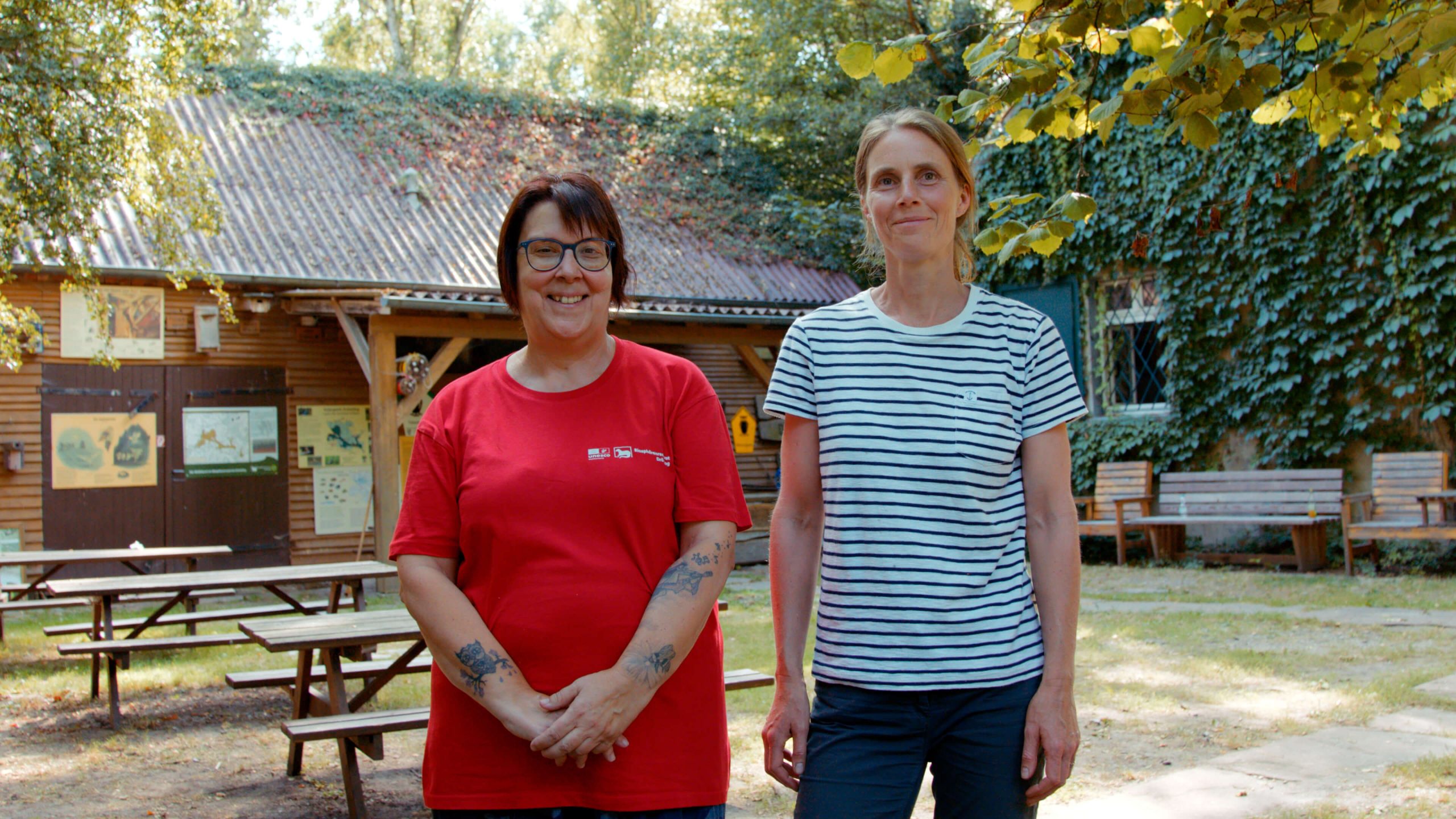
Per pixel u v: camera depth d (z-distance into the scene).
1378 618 7.84
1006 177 13.83
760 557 14.22
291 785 4.73
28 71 7.22
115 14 7.72
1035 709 2.15
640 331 13.09
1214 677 6.12
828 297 15.67
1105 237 13.02
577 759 2.09
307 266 12.38
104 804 4.46
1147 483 12.48
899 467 2.22
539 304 2.32
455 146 15.89
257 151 14.16
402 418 11.50
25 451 11.43
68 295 11.62
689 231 16.22
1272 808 3.79
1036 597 2.26
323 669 5.41
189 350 12.31
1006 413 2.26
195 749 5.34
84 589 6.27
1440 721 4.90
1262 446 11.91
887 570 2.20
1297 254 11.47
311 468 13.02
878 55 3.43
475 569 2.25
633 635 2.19
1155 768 4.45
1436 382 10.66
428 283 12.61
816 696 2.30
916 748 2.19
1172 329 12.45
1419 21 3.47
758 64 19.78
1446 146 10.43
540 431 2.28
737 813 4.09
